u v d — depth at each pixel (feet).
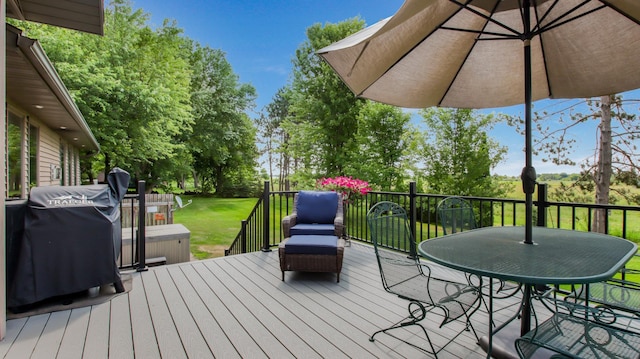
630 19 7.00
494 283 10.09
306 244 11.00
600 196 22.80
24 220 8.57
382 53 7.67
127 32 42.50
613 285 7.16
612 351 4.43
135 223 28.96
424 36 7.87
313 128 53.88
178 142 61.31
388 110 42.27
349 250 15.29
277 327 7.74
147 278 11.10
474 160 37.50
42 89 15.01
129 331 7.52
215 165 83.92
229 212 55.42
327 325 7.85
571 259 5.57
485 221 36.83
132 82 39.32
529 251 6.12
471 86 9.82
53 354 6.57
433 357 6.48
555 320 5.17
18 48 10.55
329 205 14.66
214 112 67.15
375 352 6.67
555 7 7.88
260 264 12.85
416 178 41.78
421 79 9.12
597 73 8.61
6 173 16.53
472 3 7.69
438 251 6.18
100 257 9.46
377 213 8.23
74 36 34.96
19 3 11.37
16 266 8.44
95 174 49.37
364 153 44.68
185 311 8.59
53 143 26.30
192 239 33.12
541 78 9.57
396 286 7.51
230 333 7.45
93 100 34.14
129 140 41.24
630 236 23.26
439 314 8.37
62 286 8.91
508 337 6.93
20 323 7.88
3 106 7.45
